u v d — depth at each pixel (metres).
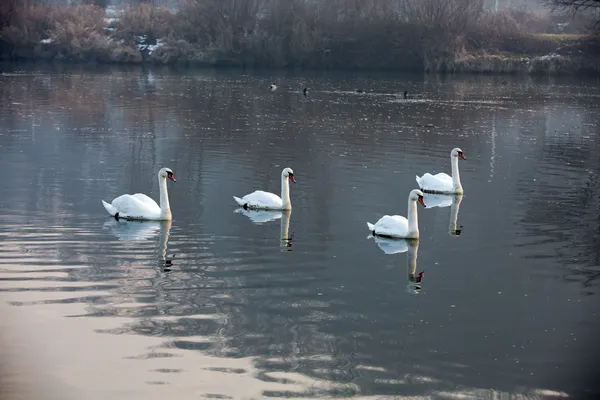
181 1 85.88
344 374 11.98
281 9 80.75
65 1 94.69
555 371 12.19
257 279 16.08
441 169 29.16
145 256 17.47
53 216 20.89
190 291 15.27
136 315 14.02
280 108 48.72
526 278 16.47
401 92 60.41
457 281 16.22
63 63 80.88
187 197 23.69
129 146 32.94
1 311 14.07
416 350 12.85
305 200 23.61
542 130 40.66
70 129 37.47
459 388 11.62
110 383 11.55
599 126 42.34
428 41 78.25
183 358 12.40
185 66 80.75
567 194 24.98
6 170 27.19
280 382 11.71
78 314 14.02
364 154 32.09
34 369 11.95
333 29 79.62
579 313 14.51
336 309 14.52
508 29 82.19
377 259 17.62
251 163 29.61
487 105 52.31
